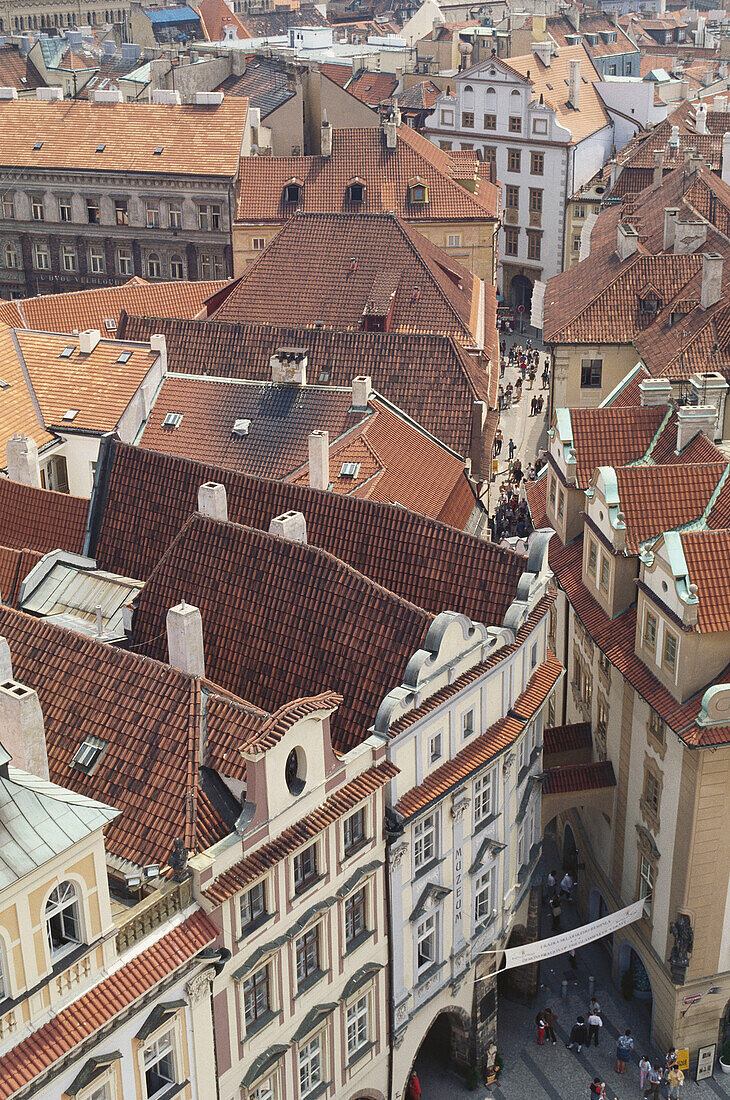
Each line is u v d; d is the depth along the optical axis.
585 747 63.94
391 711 45.41
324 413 77.06
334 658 48.59
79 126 132.25
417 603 53.31
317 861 43.59
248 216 122.38
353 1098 48.81
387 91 183.88
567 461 65.06
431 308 93.50
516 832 55.81
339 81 161.50
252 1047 42.41
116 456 60.75
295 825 42.22
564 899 68.31
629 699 57.28
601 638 58.31
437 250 107.12
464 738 50.31
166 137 128.75
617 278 95.31
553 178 150.62
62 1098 35.41
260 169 124.69
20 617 47.56
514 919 57.81
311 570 50.19
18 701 37.44
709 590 51.12
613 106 159.38
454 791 49.09
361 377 76.69
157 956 37.38
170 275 131.50
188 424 79.44
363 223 99.75
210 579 52.03
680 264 95.44
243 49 177.88
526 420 119.38
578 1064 57.78
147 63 178.88
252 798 40.31
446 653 47.72
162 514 58.75
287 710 41.53
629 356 94.19
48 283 136.25
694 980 55.44
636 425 66.19
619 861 60.16
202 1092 40.47
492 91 152.88
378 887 47.06
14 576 56.53
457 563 53.31
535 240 155.12
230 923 40.03
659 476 58.72
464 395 81.94
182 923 38.50
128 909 38.47
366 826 45.53
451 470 77.62
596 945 64.94
